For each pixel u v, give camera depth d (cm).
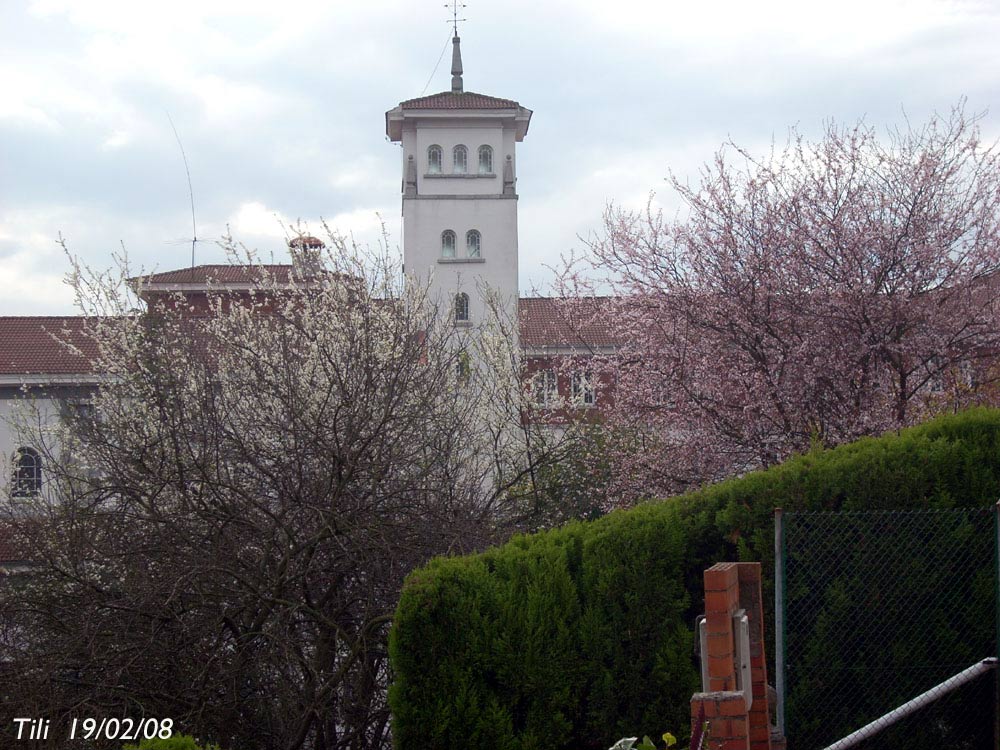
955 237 1452
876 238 1417
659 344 1558
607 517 834
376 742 1165
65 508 1281
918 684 749
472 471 1548
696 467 1529
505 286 4903
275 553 1212
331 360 1290
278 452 1292
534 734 733
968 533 754
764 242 1510
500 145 4994
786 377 1398
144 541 1237
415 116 4938
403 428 1285
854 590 760
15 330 3622
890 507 783
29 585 1255
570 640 758
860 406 1394
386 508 1241
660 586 773
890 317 1393
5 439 3328
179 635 1152
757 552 790
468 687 725
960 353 1453
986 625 748
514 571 763
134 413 1395
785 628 743
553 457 1630
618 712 758
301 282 1758
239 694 1136
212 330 1545
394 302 1631
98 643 1145
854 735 642
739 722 526
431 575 746
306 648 1209
